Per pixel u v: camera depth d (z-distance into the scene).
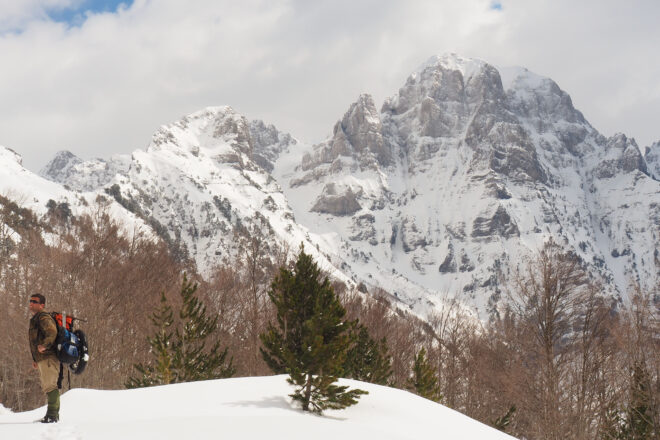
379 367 25.12
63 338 10.34
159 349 22.45
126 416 11.59
